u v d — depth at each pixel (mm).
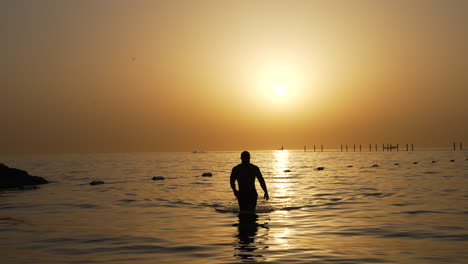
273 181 25766
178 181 26578
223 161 75062
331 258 7367
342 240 8898
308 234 9586
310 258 7387
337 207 14102
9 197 17891
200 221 11516
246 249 8141
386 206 14102
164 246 8438
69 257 7566
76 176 32844
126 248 8273
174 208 14234
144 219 11914
